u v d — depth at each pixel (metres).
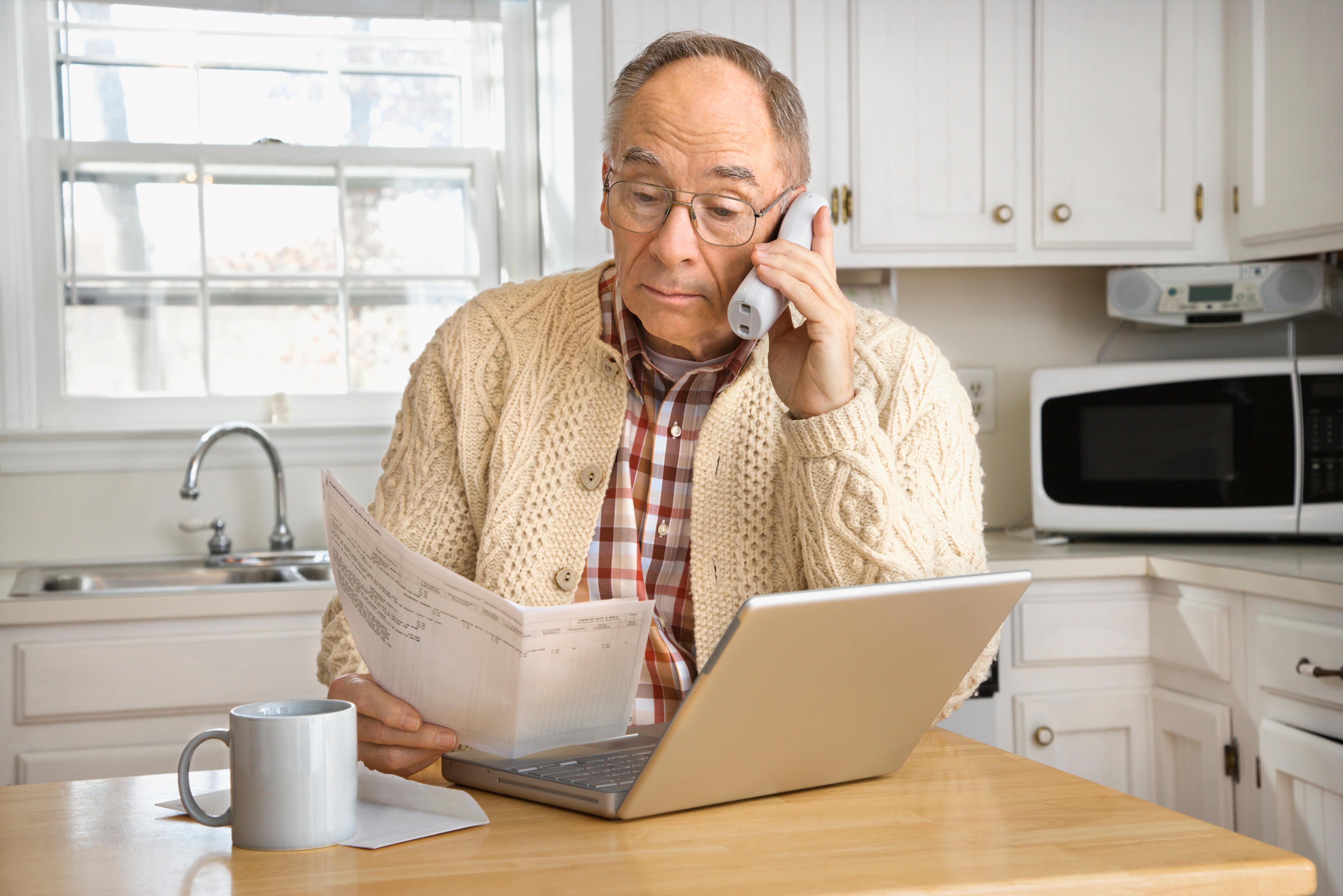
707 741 0.69
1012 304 2.68
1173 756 2.05
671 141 0.90
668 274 0.92
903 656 0.74
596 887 0.60
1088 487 2.24
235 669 1.88
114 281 2.42
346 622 1.01
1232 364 2.14
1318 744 1.67
